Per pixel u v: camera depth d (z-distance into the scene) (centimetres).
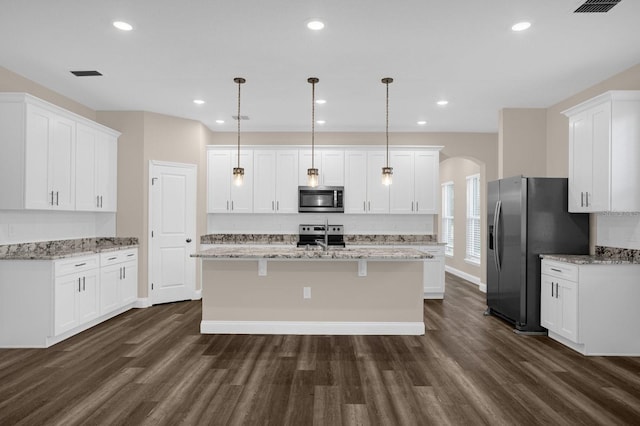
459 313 527
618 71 402
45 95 457
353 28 313
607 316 370
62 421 244
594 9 282
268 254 396
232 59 375
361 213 653
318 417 251
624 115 368
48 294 378
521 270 441
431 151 648
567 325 387
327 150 650
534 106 528
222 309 429
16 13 290
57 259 382
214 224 671
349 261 426
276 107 538
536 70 400
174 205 586
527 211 444
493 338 419
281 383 301
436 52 357
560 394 286
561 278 397
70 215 495
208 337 414
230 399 274
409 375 318
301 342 398
